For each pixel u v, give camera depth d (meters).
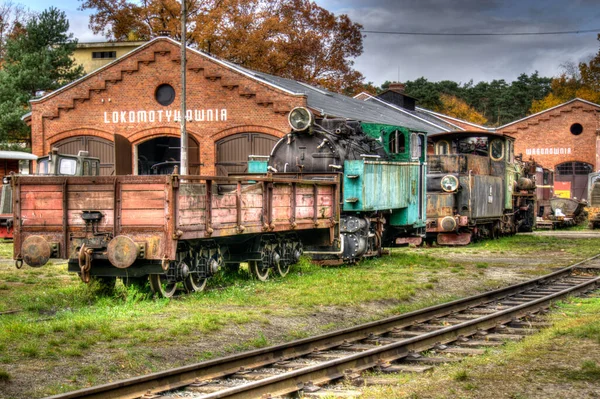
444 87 96.62
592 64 73.12
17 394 7.01
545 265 19.36
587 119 52.59
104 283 12.78
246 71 31.02
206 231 12.31
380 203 18.52
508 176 31.80
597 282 15.79
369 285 14.16
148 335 9.35
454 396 6.77
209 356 8.76
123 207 11.84
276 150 18.66
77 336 9.21
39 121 32.25
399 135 21.09
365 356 8.35
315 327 10.78
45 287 13.76
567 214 41.81
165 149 33.81
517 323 11.05
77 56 56.38
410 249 24.45
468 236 26.17
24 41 43.78
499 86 106.12
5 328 9.34
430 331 10.78
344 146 18.22
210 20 42.06
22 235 12.41
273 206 14.49
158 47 30.89
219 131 30.47
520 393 6.85
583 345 8.91
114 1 45.69
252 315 10.95
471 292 14.68
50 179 12.20
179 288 13.24
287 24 45.47
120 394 6.93
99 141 31.91
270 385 7.08
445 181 25.75
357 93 50.91
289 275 15.83
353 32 49.31
